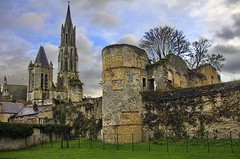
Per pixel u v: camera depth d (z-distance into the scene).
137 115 34.34
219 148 25.53
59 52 144.38
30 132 38.69
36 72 129.62
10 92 131.75
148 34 61.50
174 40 60.28
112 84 34.78
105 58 36.12
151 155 23.94
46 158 24.78
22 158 25.52
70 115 49.00
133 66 35.34
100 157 24.12
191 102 31.55
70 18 149.00
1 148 34.50
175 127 32.09
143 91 35.72
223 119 28.94
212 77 50.59
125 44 35.41
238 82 28.81
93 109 45.06
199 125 30.42
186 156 22.42
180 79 42.47
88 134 44.81
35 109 55.12
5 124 35.34
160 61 38.28
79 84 51.31
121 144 32.34
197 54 61.06
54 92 124.75
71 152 28.72
